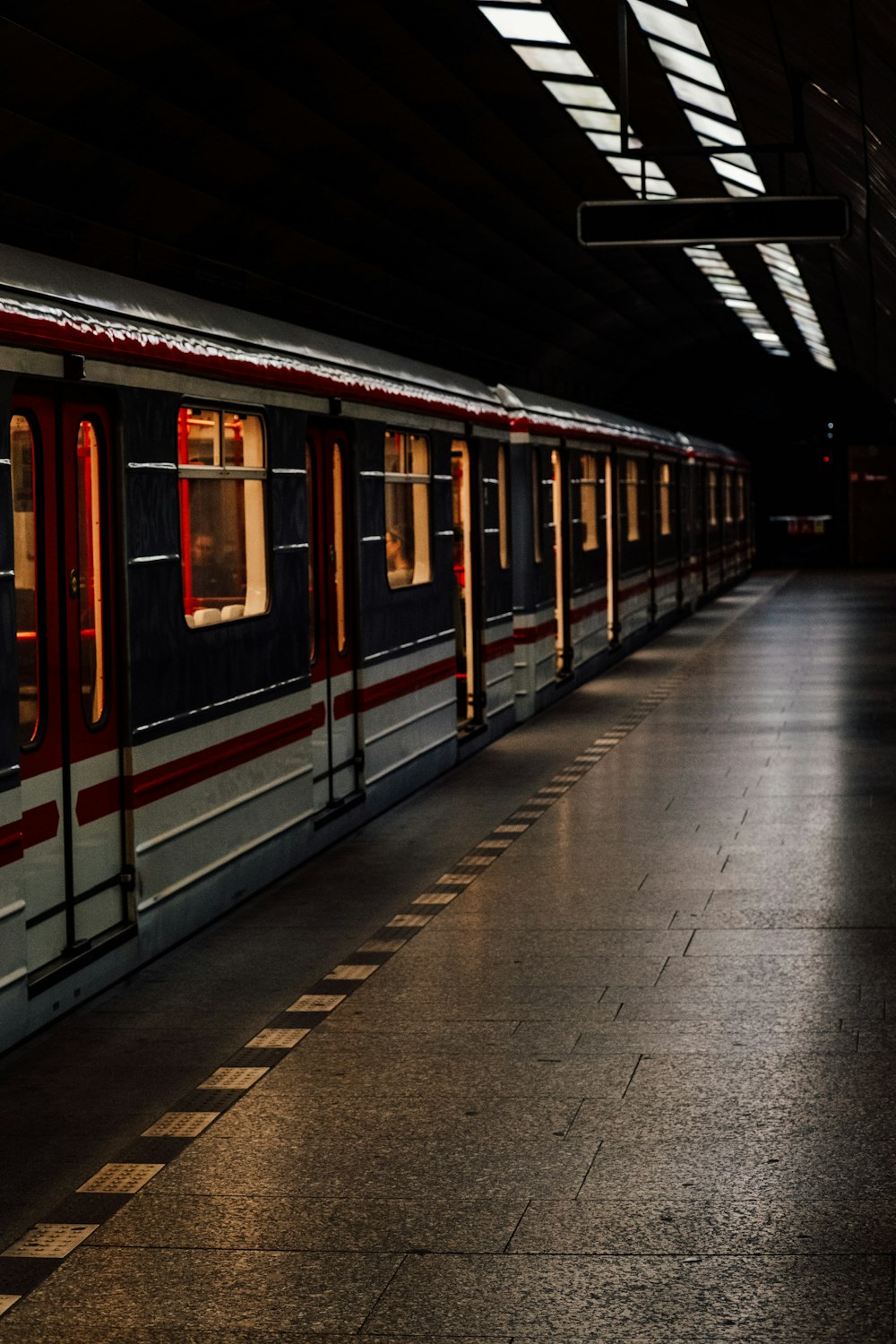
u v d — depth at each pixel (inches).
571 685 718.5
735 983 264.7
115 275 291.7
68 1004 258.2
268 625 346.9
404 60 458.0
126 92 391.2
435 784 484.1
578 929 305.0
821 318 1190.3
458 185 610.5
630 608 894.4
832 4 314.3
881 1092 211.3
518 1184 185.0
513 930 306.3
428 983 272.1
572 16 443.8
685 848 378.9
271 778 350.9
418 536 475.5
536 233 745.6
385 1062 230.8
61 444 259.3
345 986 272.1
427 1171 189.6
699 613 1206.3
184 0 363.6
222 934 312.3
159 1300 158.9
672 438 1123.9
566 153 623.2
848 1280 158.6
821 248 768.3
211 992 272.2
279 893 346.6
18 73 352.5
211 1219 178.2
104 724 273.9
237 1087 222.5
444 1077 223.0
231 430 328.8
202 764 311.9
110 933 276.4
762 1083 216.1
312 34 411.5
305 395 368.5
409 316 748.0
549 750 548.4
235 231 515.2
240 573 337.1
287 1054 236.7
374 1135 201.9
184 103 416.5
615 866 362.3
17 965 238.7
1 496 231.9
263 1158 195.9
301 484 366.6
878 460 1860.2
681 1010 250.5
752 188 667.4
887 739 548.7
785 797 442.3
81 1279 163.9
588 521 768.9
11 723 234.8
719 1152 192.5
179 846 301.7
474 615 553.6
